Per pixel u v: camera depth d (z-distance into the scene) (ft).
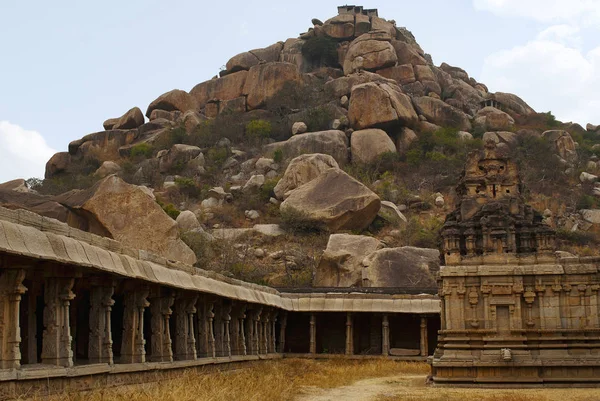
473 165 124.98
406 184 361.30
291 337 182.80
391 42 466.70
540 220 123.44
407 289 184.03
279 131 411.54
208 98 465.06
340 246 246.68
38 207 215.72
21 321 84.43
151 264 99.66
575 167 394.11
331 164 324.19
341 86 428.15
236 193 345.31
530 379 110.22
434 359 116.26
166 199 350.84
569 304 113.91
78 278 86.12
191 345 116.47
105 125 457.68
